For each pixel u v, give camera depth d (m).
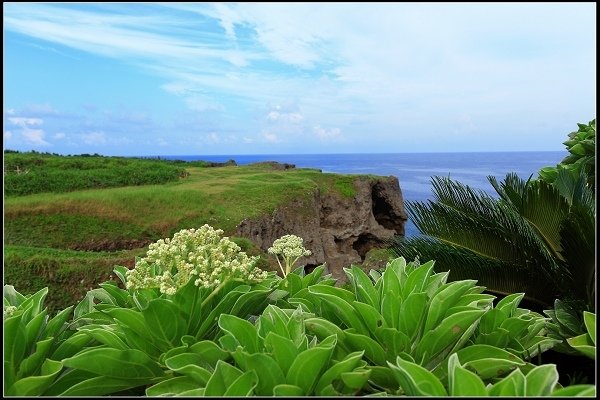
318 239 27.58
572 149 4.03
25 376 1.70
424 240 3.75
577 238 2.79
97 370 1.68
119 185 26.64
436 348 1.77
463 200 3.68
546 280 3.48
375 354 1.76
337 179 34.00
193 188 25.59
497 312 1.96
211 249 2.03
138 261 2.12
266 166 39.44
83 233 20.55
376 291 2.06
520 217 3.55
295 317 1.94
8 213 20.38
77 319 2.19
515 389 1.32
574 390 1.31
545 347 2.03
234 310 2.03
